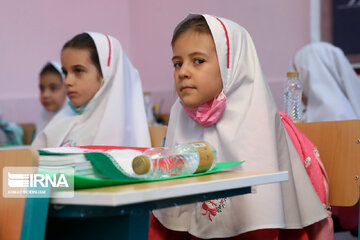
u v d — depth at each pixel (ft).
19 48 16.02
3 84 15.66
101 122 6.97
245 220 4.58
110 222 3.05
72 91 7.21
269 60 14.60
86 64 7.18
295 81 8.03
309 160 5.73
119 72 7.34
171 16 17.38
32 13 16.31
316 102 10.91
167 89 17.53
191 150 3.80
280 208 4.55
